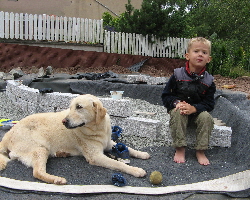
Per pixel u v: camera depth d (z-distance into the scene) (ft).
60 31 45.32
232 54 50.31
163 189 9.53
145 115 19.06
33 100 19.15
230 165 11.73
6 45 39.86
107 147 12.73
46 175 9.88
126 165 10.95
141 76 27.37
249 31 55.47
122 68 42.86
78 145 11.82
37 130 11.55
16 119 18.65
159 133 15.11
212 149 13.47
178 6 59.57
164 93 13.60
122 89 25.73
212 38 53.26
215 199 9.12
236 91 25.67
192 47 12.82
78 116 10.93
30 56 40.52
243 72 41.37
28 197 8.88
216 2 67.62
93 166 11.30
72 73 38.19
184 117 12.44
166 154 13.03
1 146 11.70
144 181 10.27
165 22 50.52
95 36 47.88
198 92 12.83
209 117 12.30
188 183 10.21
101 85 25.84
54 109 17.79
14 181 9.74
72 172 10.72
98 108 11.27
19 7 58.18
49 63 40.81
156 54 52.06
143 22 49.37
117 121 15.66
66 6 64.18
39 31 43.93
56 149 11.74
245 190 9.51
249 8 57.00
